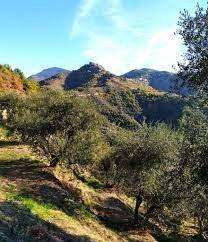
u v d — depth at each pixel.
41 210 27.89
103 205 38.62
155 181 34.34
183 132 21.47
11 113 59.31
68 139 38.97
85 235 26.94
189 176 22.50
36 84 141.12
